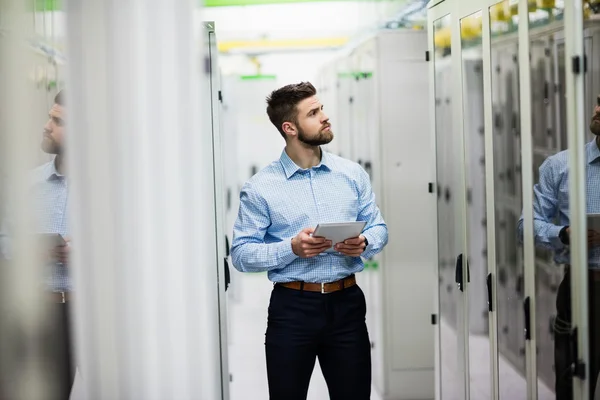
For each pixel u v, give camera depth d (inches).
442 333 146.6
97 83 94.3
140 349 96.3
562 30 113.1
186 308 96.3
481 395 133.5
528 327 113.0
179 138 94.9
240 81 308.2
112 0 93.8
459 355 139.3
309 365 114.5
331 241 105.8
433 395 173.8
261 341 241.0
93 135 94.6
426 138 169.0
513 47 126.0
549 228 111.1
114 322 96.1
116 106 94.3
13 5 94.3
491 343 124.6
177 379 96.7
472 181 206.2
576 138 92.9
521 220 114.4
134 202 95.1
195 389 96.8
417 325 173.5
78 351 96.7
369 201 119.4
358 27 219.8
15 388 97.2
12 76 94.9
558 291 108.6
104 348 96.3
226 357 130.4
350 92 230.8
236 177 312.8
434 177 144.2
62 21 94.1
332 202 115.4
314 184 115.7
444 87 139.3
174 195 95.3
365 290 214.2
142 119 94.5
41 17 95.1
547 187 112.1
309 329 112.1
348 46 241.1
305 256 106.5
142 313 96.1
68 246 97.7
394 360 173.8
